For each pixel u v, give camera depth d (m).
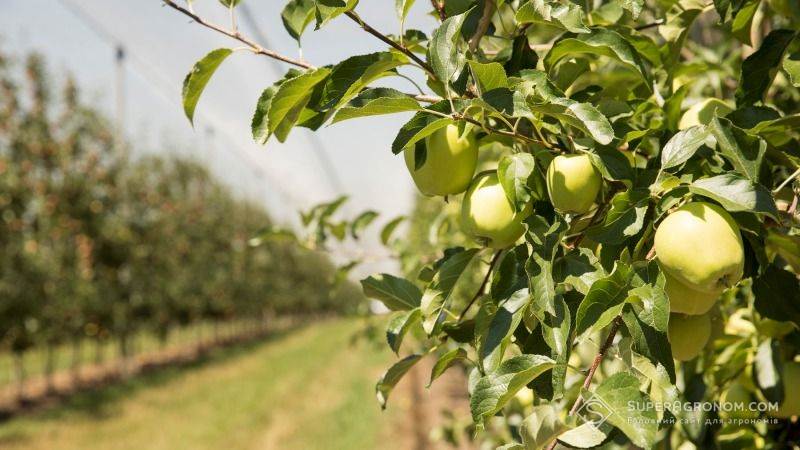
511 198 0.98
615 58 1.14
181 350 19.72
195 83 1.16
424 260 2.48
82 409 10.10
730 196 0.91
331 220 2.27
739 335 1.52
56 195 10.54
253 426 9.62
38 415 9.65
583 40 1.09
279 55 1.11
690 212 0.96
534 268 0.94
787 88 1.82
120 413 10.05
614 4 1.44
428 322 1.11
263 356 19.20
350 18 1.00
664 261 0.97
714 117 1.00
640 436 0.79
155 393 11.90
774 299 1.14
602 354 0.94
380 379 1.20
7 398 10.82
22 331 9.62
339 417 10.31
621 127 1.17
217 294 19.38
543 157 1.07
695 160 1.09
